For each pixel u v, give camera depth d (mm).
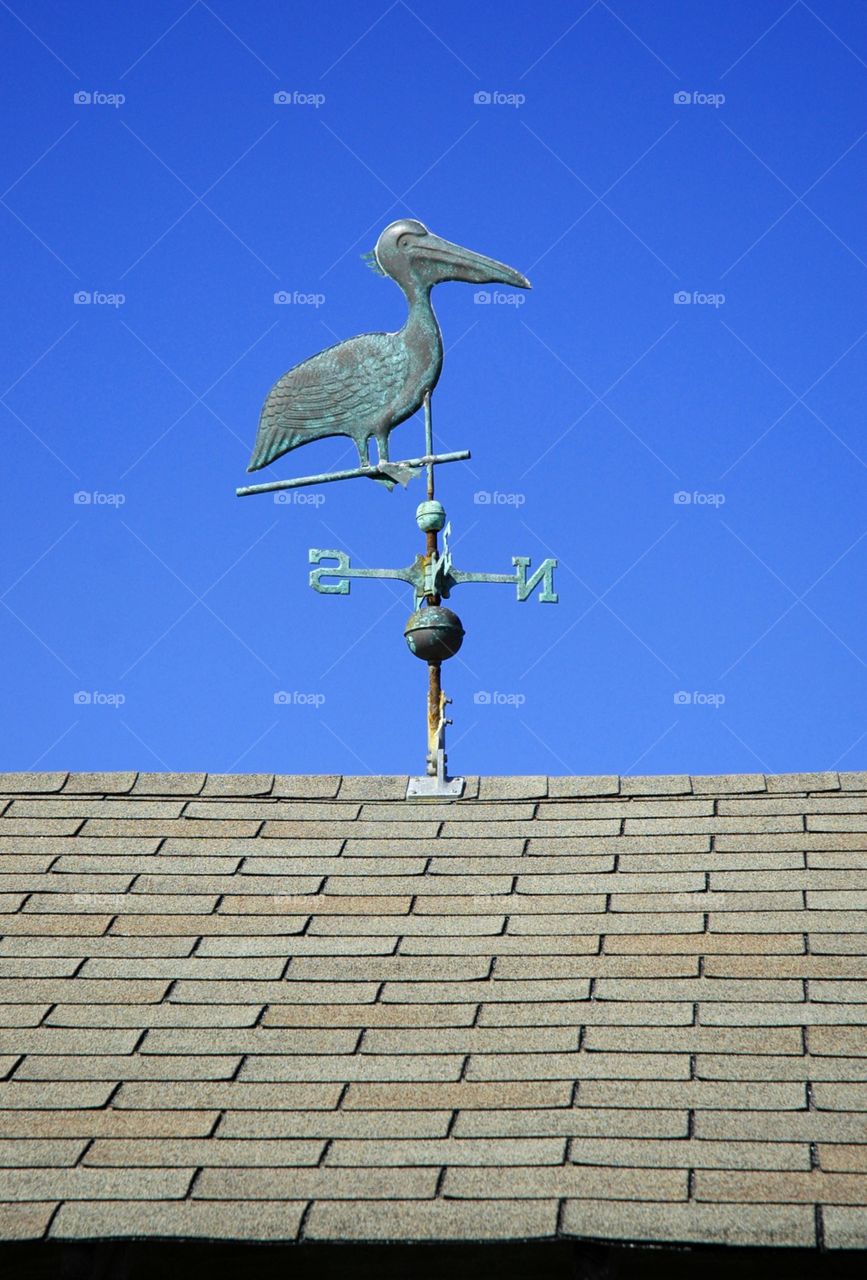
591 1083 7426
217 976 8375
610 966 8242
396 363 11102
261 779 10117
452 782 10039
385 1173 6953
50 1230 6715
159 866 9367
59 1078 7641
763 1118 7102
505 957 8383
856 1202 6582
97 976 8398
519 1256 7195
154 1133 7270
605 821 9570
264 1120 7328
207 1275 7309
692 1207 6617
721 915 8562
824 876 8828
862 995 7828
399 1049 7758
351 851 9438
